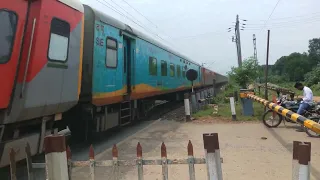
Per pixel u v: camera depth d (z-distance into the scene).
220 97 21.14
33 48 5.08
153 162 3.80
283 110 7.52
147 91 12.98
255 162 6.53
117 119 10.05
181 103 23.25
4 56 4.67
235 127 10.92
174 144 8.48
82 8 6.85
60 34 5.89
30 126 5.55
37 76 5.22
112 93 9.26
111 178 5.72
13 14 4.82
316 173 5.79
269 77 52.94
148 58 13.12
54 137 3.54
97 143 8.93
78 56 6.66
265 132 9.88
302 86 10.41
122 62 10.12
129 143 8.73
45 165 3.80
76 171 6.12
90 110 8.25
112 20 9.34
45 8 5.33
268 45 13.72
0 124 4.70
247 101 13.38
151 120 13.49
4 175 5.66
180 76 20.92
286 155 7.06
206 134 3.60
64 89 6.13
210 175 3.56
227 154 7.20
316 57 85.50
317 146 7.90
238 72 22.55
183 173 5.86
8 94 4.74
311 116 9.66
